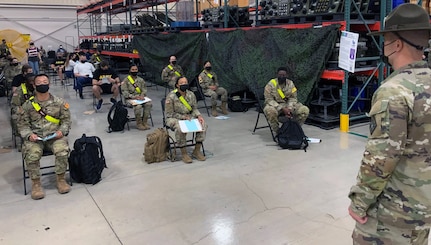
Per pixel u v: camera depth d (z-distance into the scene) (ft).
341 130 20.39
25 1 65.67
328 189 12.71
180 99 16.31
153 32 37.63
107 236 9.99
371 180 4.92
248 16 30.48
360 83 22.88
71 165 13.71
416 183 4.86
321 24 20.38
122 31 46.39
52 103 13.35
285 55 22.41
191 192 12.76
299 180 13.57
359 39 21.18
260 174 14.30
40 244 9.66
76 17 70.49
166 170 15.03
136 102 21.67
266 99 19.02
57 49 69.82
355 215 5.33
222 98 25.70
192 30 34.22
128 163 15.98
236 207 11.53
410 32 4.79
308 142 18.35
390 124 4.64
